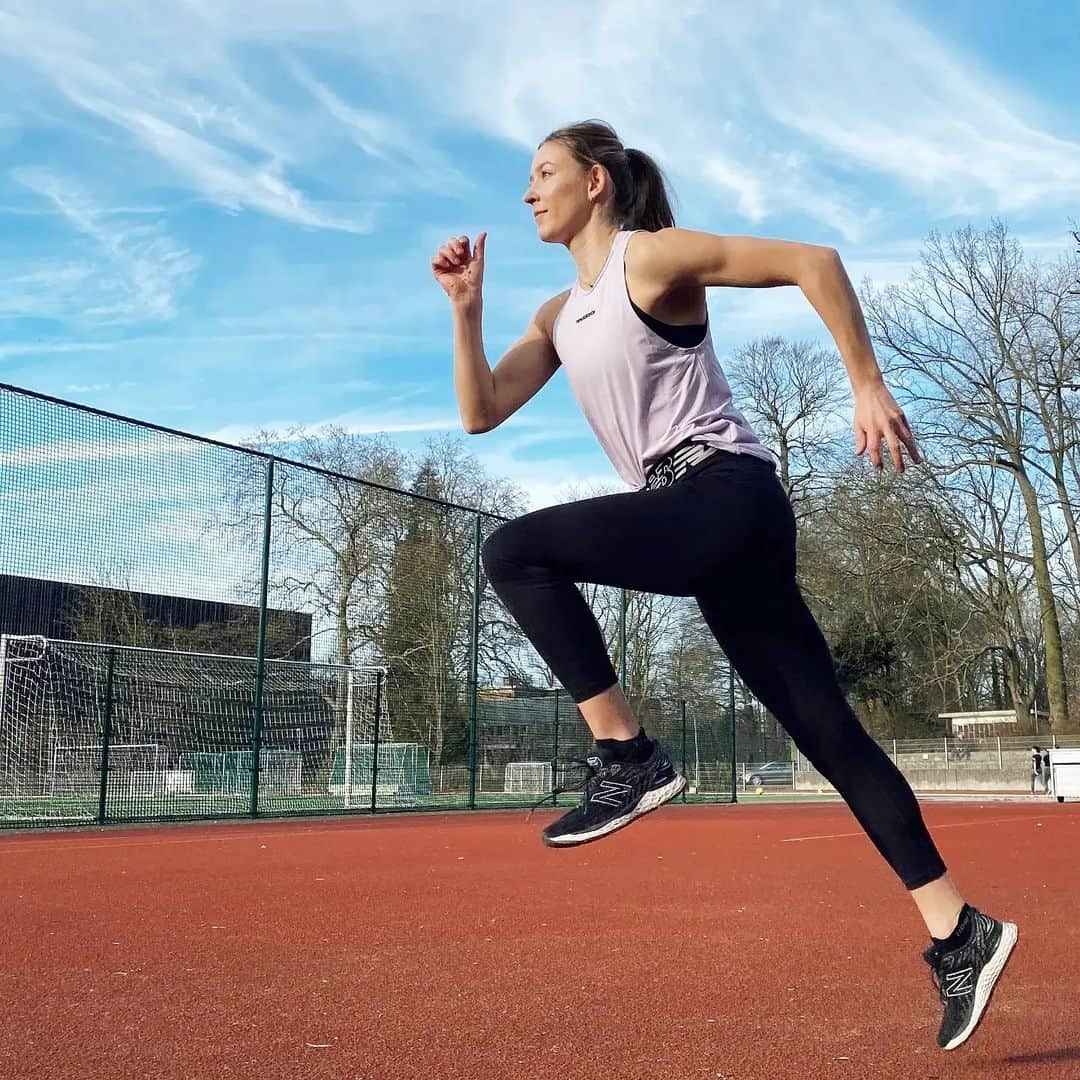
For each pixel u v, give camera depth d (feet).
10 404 36.35
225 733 44.60
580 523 7.12
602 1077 7.48
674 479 7.39
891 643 119.96
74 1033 8.61
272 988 10.43
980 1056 8.02
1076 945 13.15
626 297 7.33
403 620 52.11
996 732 117.39
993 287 98.27
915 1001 9.95
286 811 46.09
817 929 14.44
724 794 78.69
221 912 15.96
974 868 23.27
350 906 16.70
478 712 55.62
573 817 7.66
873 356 6.56
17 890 18.74
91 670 40.57
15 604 37.22
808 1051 8.17
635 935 13.88
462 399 8.45
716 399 7.56
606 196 7.91
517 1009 9.57
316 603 47.78
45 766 40.68
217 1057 7.93
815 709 7.62
